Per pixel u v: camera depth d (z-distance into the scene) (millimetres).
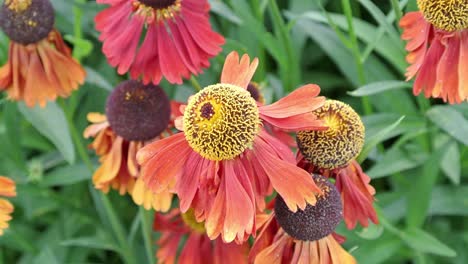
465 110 359
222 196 256
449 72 298
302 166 280
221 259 321
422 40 306
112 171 327
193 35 313
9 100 372
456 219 403
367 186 283
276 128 293
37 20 331
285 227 266
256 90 332
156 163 261
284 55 391
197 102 257
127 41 313
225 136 253
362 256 344
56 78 341
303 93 261
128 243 379
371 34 388
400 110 398
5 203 306
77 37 387
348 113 278
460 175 394
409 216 350
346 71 403
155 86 327
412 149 376
